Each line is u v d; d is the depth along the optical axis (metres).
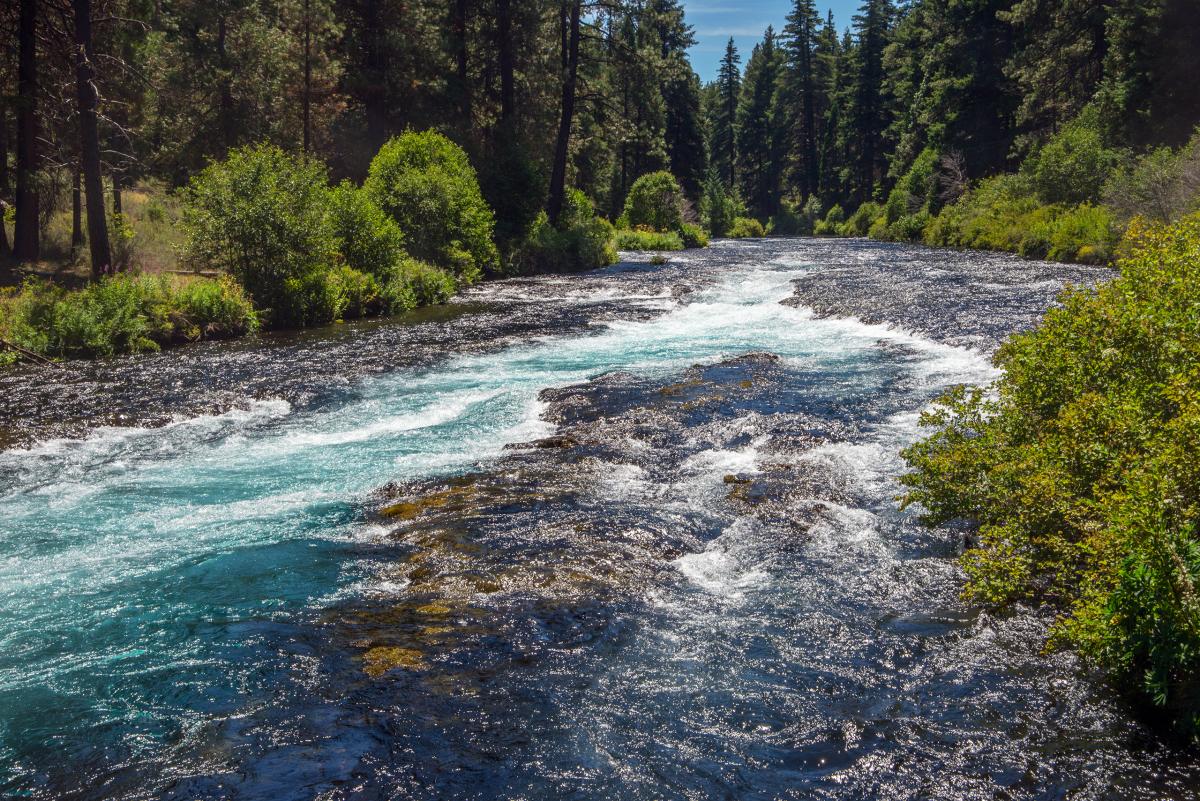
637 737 4.36
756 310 20.31
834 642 5.29
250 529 7.46
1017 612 5.56
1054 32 40.78
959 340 14.34
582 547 6.76
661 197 51.44
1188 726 4.18
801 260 33.06
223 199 19.27
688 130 78.69
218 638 5.48
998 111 47.44
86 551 7.03
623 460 9.04
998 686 4.73
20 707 4.73
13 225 26.73
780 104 95.19
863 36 78.75
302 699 4.73
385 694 4.77
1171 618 4.30
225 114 34.56
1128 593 4.49
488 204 35.28
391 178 28.19
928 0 54.12
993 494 6.39
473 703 4.66
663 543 6.85
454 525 7.31
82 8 19.72
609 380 12.76
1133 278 6.62
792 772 4.07
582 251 33.38
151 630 5.62
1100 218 27.19
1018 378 6.93
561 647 5.27
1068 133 35.16
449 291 24.22
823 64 90.88
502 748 4.27
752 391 11.59
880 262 30.31
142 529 7.51
